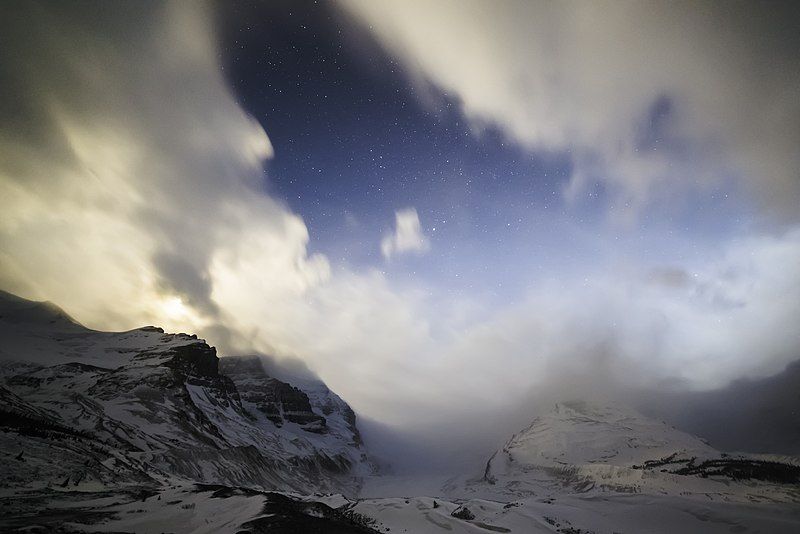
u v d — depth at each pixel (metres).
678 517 68.62
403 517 54.28
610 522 67.69
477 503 72.31
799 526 60.38
